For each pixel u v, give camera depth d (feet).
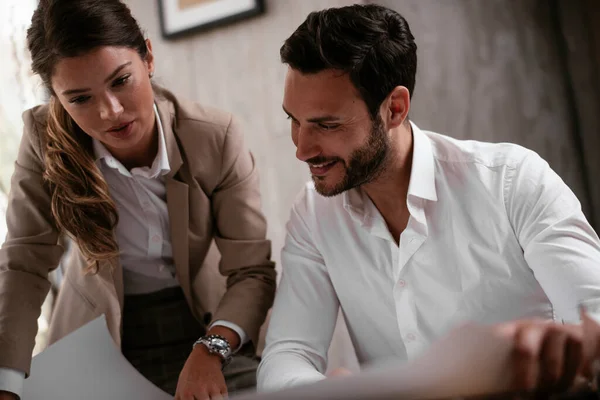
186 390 3.94
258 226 4.83
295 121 3.48
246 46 6.75
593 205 7.22
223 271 4.87
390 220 3.98
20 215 4.53
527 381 1.86
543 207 3.54
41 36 3.87
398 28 3.43
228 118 4.81
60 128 4.33
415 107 6.54
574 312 3.24
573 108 7.20
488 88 6.91
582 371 1.95
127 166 4.63
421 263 3.83
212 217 4.91
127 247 4.81
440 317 3.86
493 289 3.77
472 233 3.76
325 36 3.25
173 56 7.20
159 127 4.51
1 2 6.63
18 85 6.63
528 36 7.13
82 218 4.45
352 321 4.19
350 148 3.40
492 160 3.77
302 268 4.17
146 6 7.24
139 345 4.83
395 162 3.74
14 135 6.65
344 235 4.02
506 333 1.88
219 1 6.77
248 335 4.49
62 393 4.02
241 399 1.70
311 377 3.54
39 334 6.47
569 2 7.20
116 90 3.92
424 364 1.70
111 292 4.66
